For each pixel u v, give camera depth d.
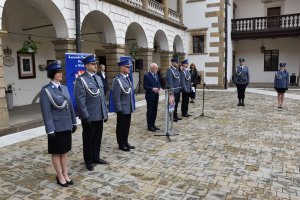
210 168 4.62
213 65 18.59
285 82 10.16
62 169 4.06
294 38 20.33
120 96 5.42
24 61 11.04
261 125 7.67
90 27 13.38
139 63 13.76
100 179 4.24
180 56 18.69
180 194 3.74
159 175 4.36
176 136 6.64
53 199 3.64
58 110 3.81
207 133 6.88
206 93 15.97
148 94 7.05
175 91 8.14
